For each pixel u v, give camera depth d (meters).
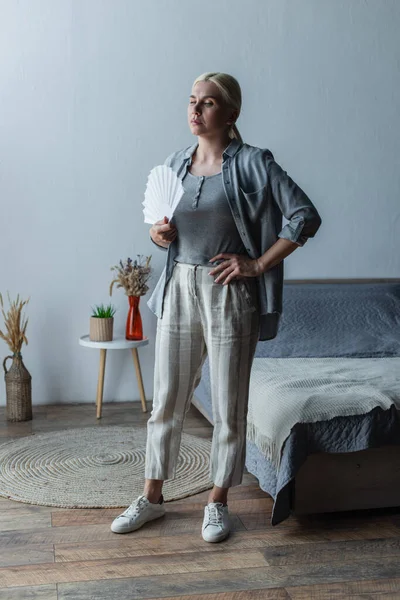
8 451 3.31
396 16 4.27
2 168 3.93
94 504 2.71
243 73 4.13
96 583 2.13
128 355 4.19
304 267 4.30
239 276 2.33
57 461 3.18
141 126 4.05
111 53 3.98
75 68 3.95
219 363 2.38
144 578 2.16
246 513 2.64
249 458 2.87
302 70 4.19
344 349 3.55
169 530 2.50
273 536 2.45
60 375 4.13
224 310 2.35
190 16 4.04
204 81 2.34
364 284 4.12
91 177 4.04
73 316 4.10
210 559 2.29
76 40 3.93
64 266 4.06
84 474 3.03
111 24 3.96
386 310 3.86
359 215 4.34
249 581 2.15
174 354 2.44
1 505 2.71
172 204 2.32
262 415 2.64
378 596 2.08
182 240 2.40
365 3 4.21
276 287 2.40
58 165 3.99
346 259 4.34
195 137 4.12
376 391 2.62
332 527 2.53
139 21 3.99
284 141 4.22
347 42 4.22
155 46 4.02
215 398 2.43
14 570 2.20
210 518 2.45
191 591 2.09
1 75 3.88
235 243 2.37
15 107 3.91
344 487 2.54
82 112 3.98
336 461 2.53
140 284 3.91
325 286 4.05
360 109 4.28
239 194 2.31
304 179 4.27
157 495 2.55
